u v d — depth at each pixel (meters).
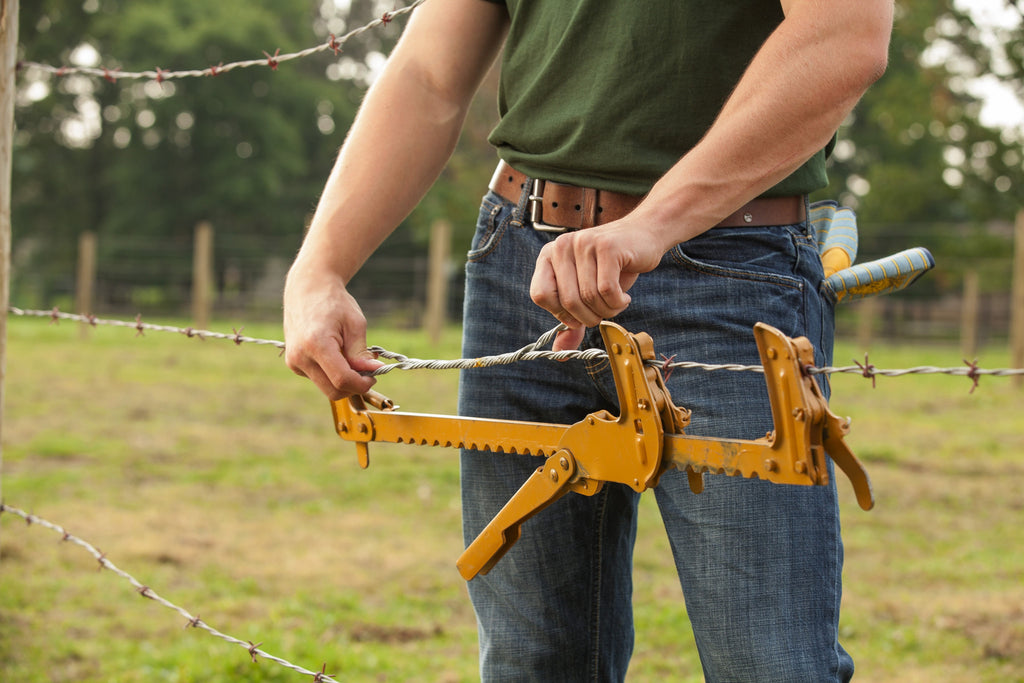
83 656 4.67
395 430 1.86
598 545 1.96
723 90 1.72
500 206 1.96
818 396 1.35
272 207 43.47
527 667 1.93
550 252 1.50
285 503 7.67
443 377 15.20
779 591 1.64
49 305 42.22
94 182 44.78
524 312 1.91
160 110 41.38
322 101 45.56
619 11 1.76
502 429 1.68
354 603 5.46
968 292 19.61
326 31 49.72
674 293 1.74
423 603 5.55
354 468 8.89
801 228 1.78
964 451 9.94
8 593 5.48
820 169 1.79
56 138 44.44
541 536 1.91
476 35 2.07
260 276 41.50
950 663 4.74
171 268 42.03
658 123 1.74
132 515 7.19
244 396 13.27
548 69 1.85
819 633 1.65
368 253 2.00
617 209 1.80
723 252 1.73
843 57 1.47
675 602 5.49
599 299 1.46
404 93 2.04
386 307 35.06
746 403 1.68
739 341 1.71
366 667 4.61
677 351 1.73
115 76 2.79
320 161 46.22
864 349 24.30
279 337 21.86
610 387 1.82
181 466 8.88
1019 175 30.61
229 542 6.59
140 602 5.43
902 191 33.72
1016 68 26.64
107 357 17.70
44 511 7.21
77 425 10.73
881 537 6.94
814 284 1.78
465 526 2.00
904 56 32.94
